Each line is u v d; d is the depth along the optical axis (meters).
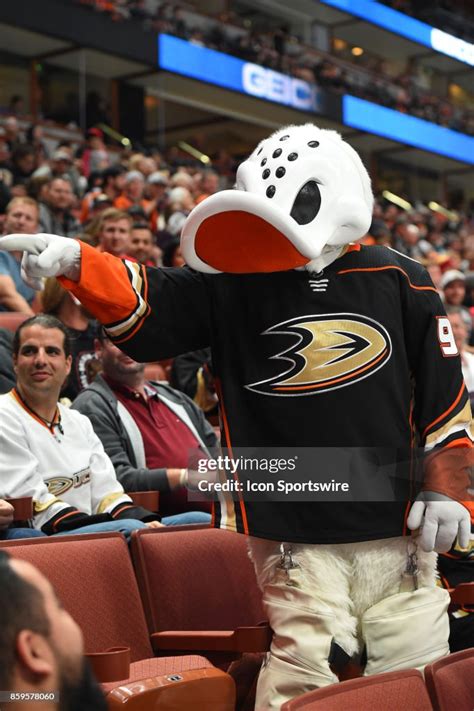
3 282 3.96
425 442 1.92
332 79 16.95
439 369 1.94
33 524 2.38
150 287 1.87
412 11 18.81
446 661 1.73
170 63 13.62
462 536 1.90
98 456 2.64
